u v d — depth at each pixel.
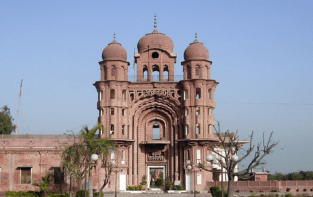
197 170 49.94
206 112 50.94
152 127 54.00
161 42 55.88
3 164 49.31
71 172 39.41
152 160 52.78
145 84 52.66
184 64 52.62
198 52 52.31
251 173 29.06
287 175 65.81
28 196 43.00
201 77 51.75
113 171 49.16
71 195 38.19
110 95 52.47
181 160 51.78
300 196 38.75
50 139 50.62
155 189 51.75
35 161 49.31
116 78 51.91
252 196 37.50
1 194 48.56
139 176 52.25
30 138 50.72
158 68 55.59
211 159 27.23
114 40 54.12
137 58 55.41
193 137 50.38
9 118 69.00
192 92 51.22
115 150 48.88
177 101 52.25
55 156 49.22
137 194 47.38
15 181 49.09
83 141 40.47
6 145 50.22
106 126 50.53
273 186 46.28
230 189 25.94
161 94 52.31
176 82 52.53
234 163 26.23
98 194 36.59
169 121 53.31
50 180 46.50
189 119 50.91
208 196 43.88
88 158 38.50
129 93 52.66
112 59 52.09
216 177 55.19
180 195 45.59
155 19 57.91
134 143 52.53
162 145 52.91
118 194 47.19
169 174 52.56
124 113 51.56
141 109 53.06
